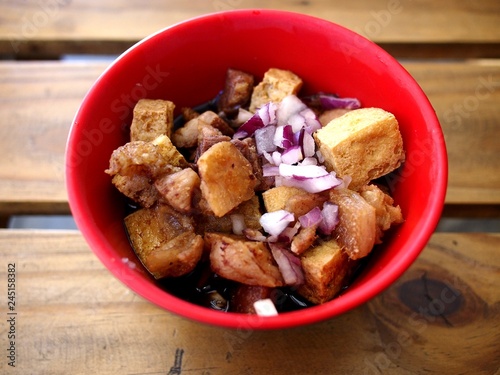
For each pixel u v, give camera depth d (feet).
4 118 0.63
